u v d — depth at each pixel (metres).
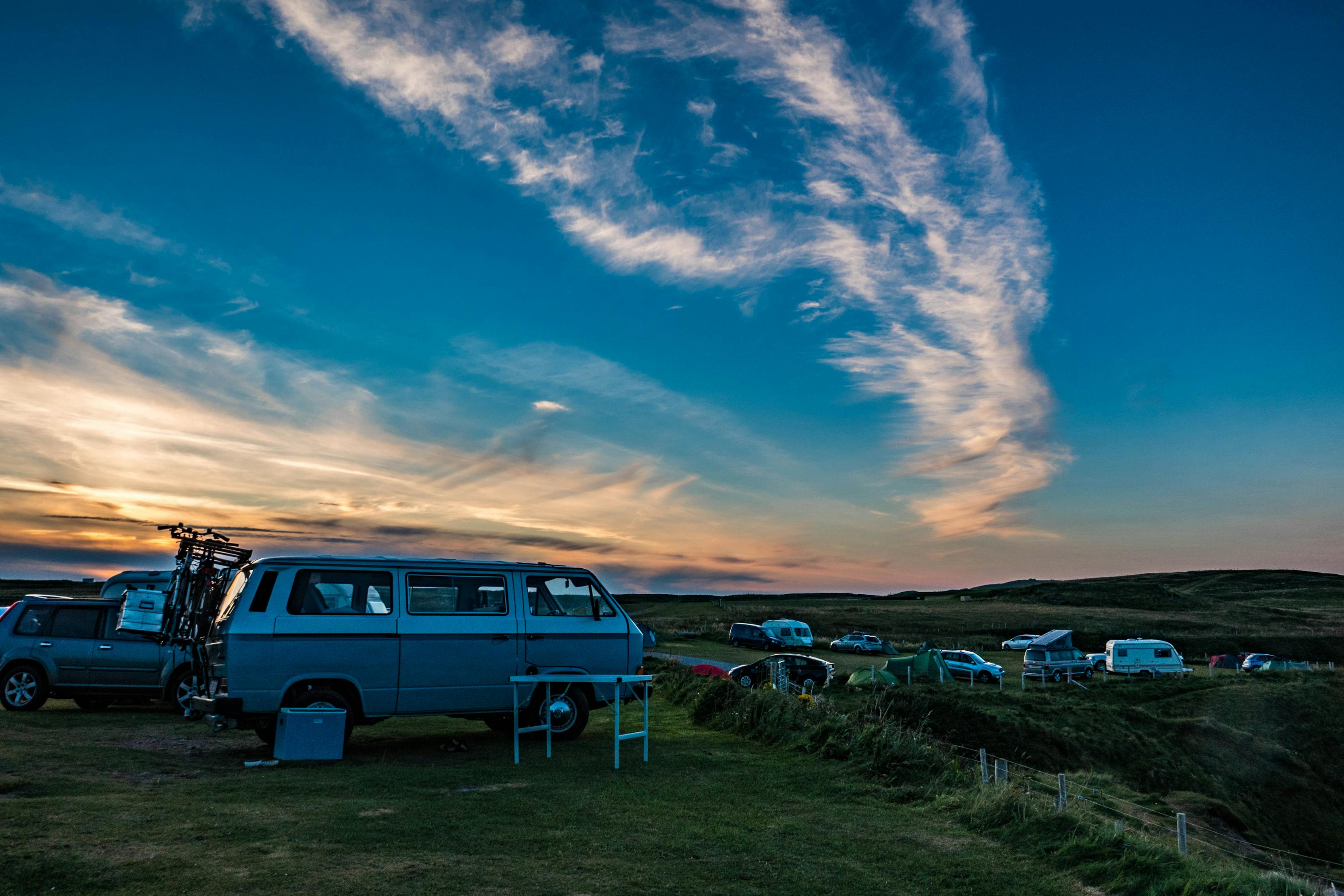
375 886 5.30
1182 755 36.47
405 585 11.33
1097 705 39.84
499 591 11.89
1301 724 42.09
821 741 11.71
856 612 107.00
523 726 11.83
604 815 7.61
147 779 8.59
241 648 10.22
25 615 14.66
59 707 15.16
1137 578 179.25
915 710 34.00
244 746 11.13
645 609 115.00
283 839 6.21
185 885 5.09
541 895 5.36
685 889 5.76
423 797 8.02
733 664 42.81
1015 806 8.31
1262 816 34.12
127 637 14.77
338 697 10.55
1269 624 105.88
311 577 10.88
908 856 7.06
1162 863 7.07
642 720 15.10
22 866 5.16
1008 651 69.56
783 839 7.27
